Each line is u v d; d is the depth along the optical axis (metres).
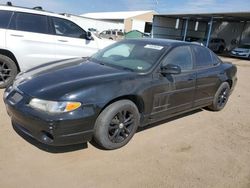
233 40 32.41
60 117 2.99
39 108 3.06
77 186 2.84
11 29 5.82
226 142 4.31
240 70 15.11
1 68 5.79
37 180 2.87
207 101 5.35
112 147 3.58
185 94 4.52
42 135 3.11
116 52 4.63
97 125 3.36
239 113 5.98
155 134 4.29
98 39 7.21
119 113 3.52
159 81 3.95
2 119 4.21
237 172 3.44
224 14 25.66
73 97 3.09
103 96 3.28
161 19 33.56
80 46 6.75
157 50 4.29
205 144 4.14
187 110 4.85
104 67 4.03
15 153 3.30
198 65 4.88
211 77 5.12
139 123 3.91
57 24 6.42
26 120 3.13
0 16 5.74
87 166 3.21
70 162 3.25
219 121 5.27
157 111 4.08
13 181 2.81
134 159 3.47
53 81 3.39
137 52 4.37
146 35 35.91
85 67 4.00
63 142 3.12
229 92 5.99
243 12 23.20
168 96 4.16
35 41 6.06
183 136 4.34
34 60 6.12
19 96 3.30
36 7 6.51
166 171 3.28
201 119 5.27
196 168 3.42
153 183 3.02
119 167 3.26
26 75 3.80
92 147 3.63
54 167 3.12
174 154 3.72
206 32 37.22
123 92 3.47
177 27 35.47
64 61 4.49
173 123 4.86
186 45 4.72
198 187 3.03
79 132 3.17
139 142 3.94
